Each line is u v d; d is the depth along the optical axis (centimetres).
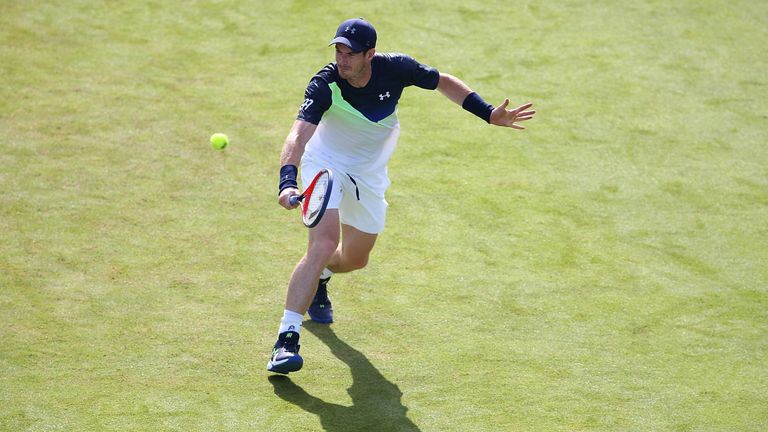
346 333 2197
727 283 2473
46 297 2266
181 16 4016
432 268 2502
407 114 3403
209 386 1952
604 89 3597
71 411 1836
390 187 2920
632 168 3092
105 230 2591
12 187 2769
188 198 2789
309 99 1945
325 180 1873
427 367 2062
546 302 2358
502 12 4175
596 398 1956
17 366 1981
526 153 3167
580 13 4203
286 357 1920
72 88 3400
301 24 3978
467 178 2995
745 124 3394
